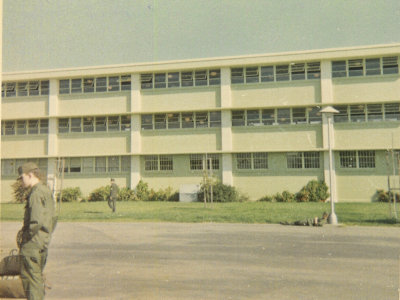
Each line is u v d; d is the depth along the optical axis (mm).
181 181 30219
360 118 27609
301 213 18688
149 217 17016
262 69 29109
